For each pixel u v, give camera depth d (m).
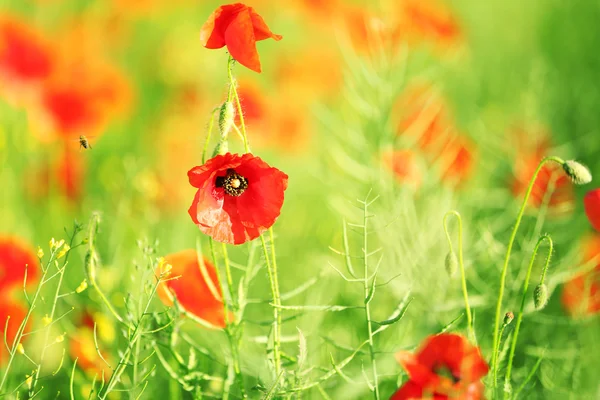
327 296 1.46
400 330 1.39
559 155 1.71
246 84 2.00
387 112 1.56
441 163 1.58
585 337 1.40
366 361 1.36
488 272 1.47
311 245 1.66
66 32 2.22
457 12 2.55
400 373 1.22
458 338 1.15
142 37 2.55
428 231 1.46
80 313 1.39
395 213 1.45
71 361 1.36
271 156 2.08
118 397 1.30
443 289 1.41
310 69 2.33
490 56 2.52
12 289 1.31
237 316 1.21
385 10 1.63
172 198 1.71
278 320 1.18
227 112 1.14
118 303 1.36
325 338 1.22
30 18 2.45
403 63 1.61
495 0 2.81
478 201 1.60
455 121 1.95
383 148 1.54
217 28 1.14
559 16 2.59
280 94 2.27
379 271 1.42
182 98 2.16
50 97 1.77
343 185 1.60
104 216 1.59
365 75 1.56
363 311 1.44
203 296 1.23
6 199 1.63
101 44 2.39
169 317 1.20
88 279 1.19
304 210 1.79
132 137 2.07
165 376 1.37
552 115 1.87
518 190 1.57
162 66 2.39
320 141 2.06
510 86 2.26
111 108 1.88
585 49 2.39
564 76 2.25
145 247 1.22
